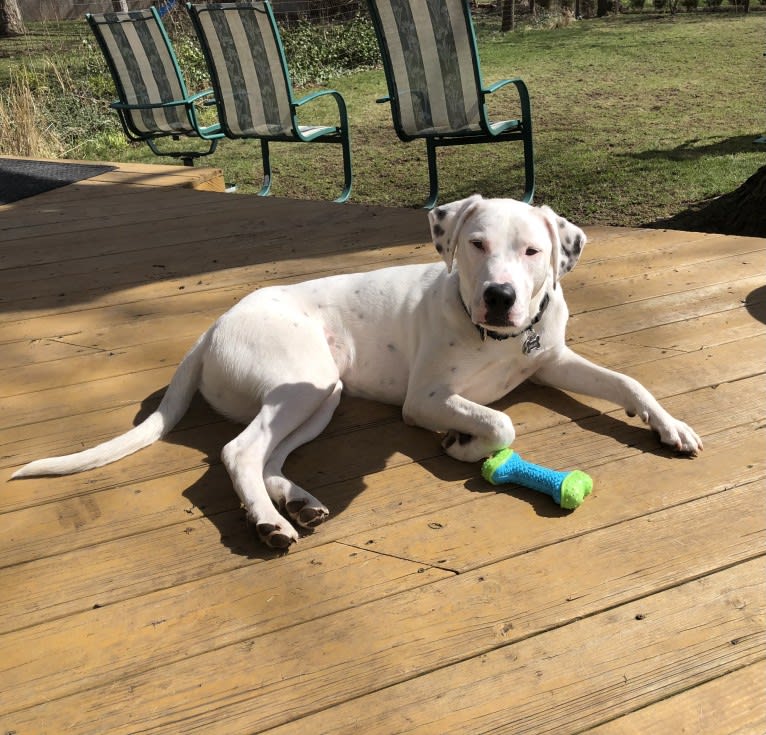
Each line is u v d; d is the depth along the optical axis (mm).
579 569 1356
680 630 1229
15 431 1854
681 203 4324
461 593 1315
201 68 8133
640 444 1707
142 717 1128
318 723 1108
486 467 1573
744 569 1344
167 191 3781
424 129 3900
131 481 1648
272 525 1412
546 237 1607
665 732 1076
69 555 1447
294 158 5887
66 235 3189
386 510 1529
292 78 8445
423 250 2848
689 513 1482
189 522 1522
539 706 1117
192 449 1751
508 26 11297
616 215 4230
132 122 5090
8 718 1136
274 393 1622
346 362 1843
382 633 1246
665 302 2357
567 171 5043
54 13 13461
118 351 2211
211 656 1221
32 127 5707
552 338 1771
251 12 4031
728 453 1659
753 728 1079
